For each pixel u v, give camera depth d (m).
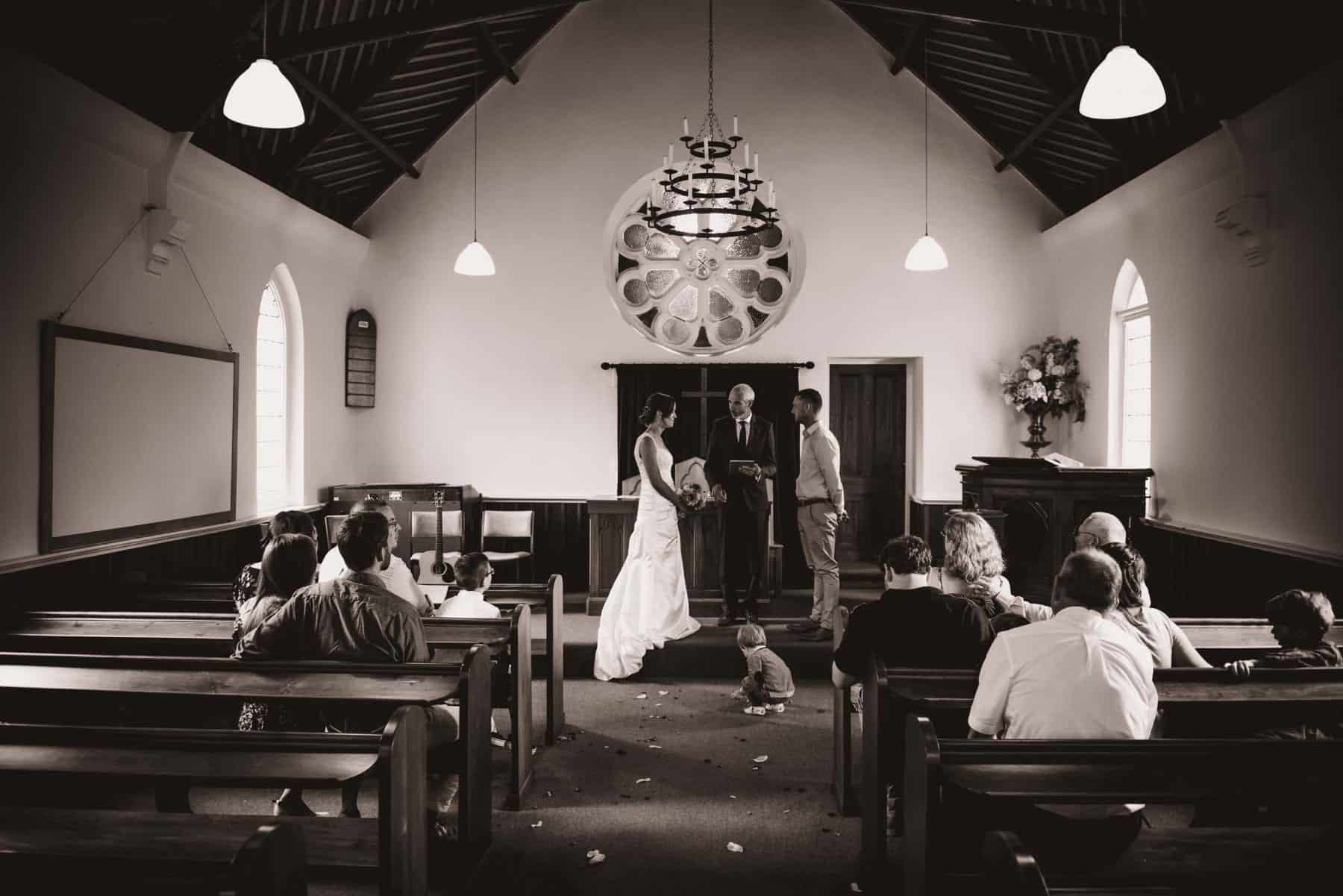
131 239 6.38
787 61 9.94
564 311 10.08
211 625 4.75
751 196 9.88
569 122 10.02
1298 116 5.91
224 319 7.62
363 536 3.80
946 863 2.96
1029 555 7.88
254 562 7.98
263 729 3.82
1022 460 7.82
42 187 5.50
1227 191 6.98
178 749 2.85
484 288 10.09
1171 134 7.51
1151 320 8.14
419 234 10.09
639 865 3.90
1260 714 3.51
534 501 10.05
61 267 5.69
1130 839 2.66
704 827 4.29
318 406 9.33
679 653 7.01
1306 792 2.63
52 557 5.56
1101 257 9.04
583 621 8.15
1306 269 6.00
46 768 2.78
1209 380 7.24
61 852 2.54
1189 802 2.57
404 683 3.61
